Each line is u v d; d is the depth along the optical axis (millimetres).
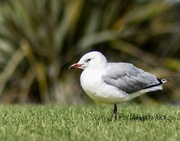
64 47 18516
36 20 18469
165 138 7430
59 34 18391
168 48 19719
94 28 18625
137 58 18984
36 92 18734
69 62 18484
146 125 8570
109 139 7355
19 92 18406
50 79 18250
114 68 8586
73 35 18469
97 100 8750
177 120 9258
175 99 19047
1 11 18688
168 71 18953
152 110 11156
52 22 18297
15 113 10430
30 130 8062
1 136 7527
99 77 8461
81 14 18406
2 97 18438
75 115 9992
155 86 8906
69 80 18250
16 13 18562
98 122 8945
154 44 19438
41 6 18422
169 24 19156
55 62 18375
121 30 18547
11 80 18672
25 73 18641
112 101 8680
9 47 18750
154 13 18828
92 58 8586
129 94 8719
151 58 19141
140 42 19203
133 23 18797
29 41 18484
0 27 18734
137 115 10109
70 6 18266
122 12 18938
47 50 18391
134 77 8656
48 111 10781
